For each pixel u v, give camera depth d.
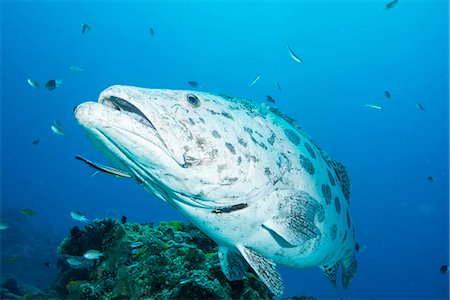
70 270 6.70
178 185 3.24
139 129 2.89
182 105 3.32
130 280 4.57
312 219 3.99
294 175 4.18
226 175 3.33
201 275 4.31
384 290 44.97
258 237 3.89
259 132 3.95
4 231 22.25
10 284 11.13
